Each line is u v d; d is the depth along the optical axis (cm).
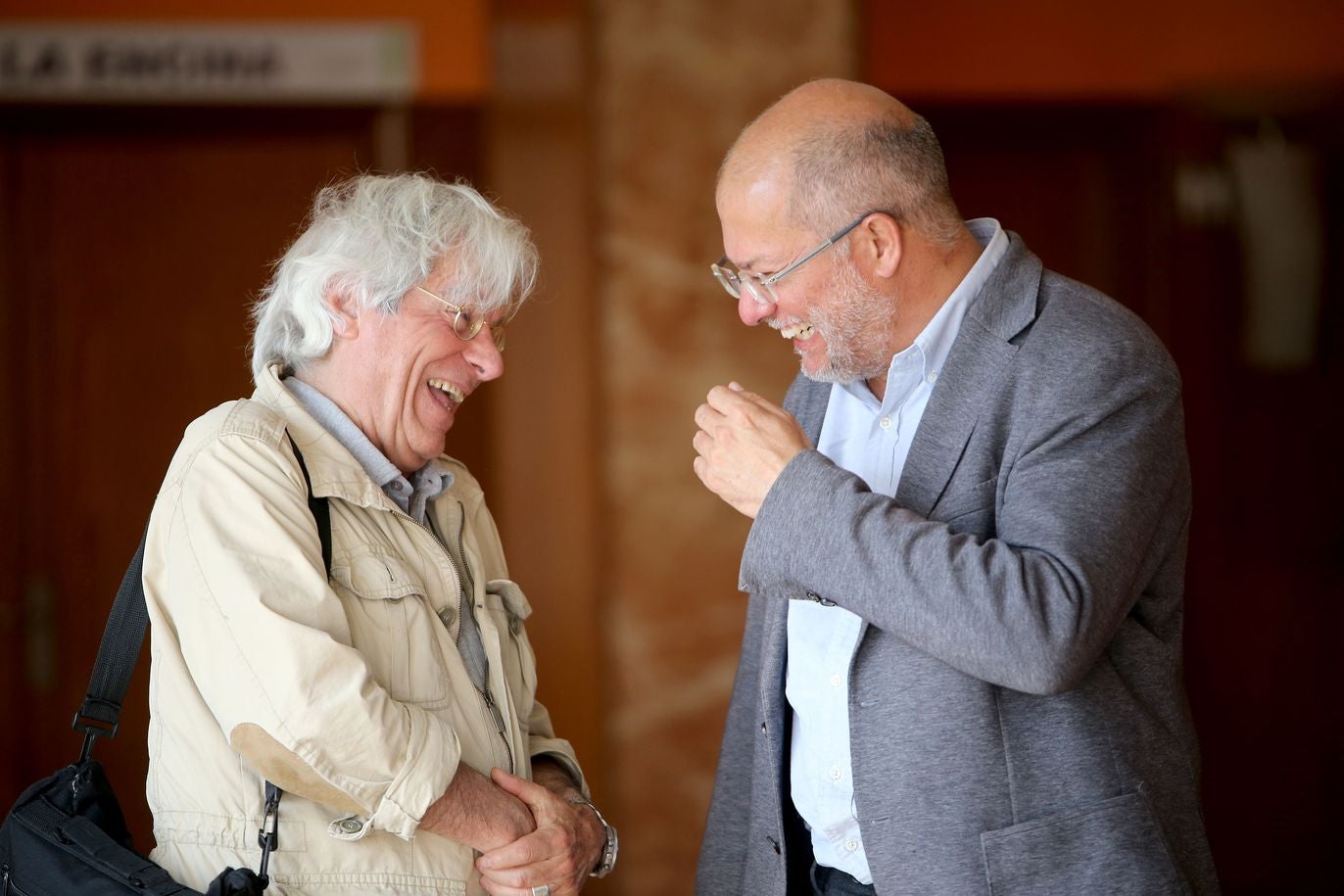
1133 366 281
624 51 564
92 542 689
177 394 692
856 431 319
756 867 321
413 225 295
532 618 601
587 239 570
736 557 583
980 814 271
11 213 682
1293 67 718
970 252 303
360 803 262
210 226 691
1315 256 723
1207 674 730
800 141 294
